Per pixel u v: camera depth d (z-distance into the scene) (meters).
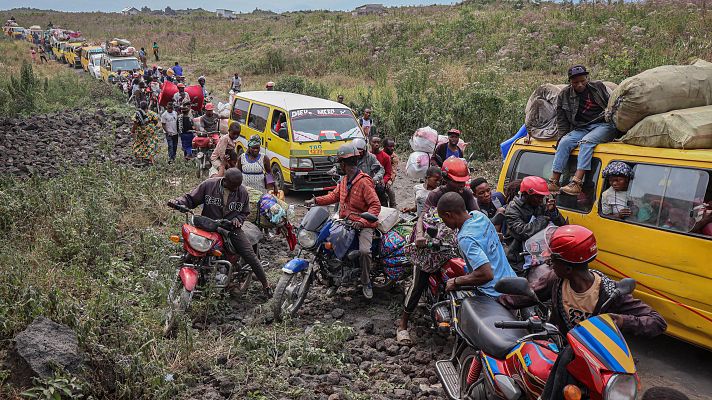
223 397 4.92
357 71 32.12
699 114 5.51
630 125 6.04
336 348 5.84
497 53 26.95
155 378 4.82
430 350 5.91
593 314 3.71
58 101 25.38
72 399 4.51
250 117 14.05
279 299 6.32
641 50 20.47
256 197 7.73
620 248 5.88
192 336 5.51
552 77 22.33
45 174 12.24
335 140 12.38
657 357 5.93
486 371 4.05
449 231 5.68
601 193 6.15
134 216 9.59
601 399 3.01
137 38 63.66
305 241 6.56
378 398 4.95
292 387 5.05
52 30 56.97
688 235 5.25
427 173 7.45
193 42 52.56
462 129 15.73
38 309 5.58
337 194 6.99
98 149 15.30
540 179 5.95
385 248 6.84
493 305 4.42
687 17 23.81
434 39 32.59
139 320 5.80
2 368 4.90
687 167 5.36
